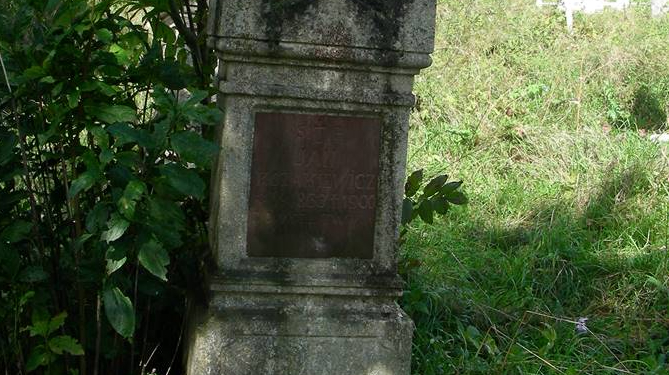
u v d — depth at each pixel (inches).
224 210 145.7
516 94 325.1
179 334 162.7
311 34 142.2
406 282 187.6
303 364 148.8
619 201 252.7
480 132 292.8
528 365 165.3
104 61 134.6
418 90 318.7
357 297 151.0
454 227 236.7
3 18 133.6
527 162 283.4
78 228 138.0
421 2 144.7
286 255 148.1
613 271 215.6
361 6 143.3
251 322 146.6
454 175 269.9
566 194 259.4
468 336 165.6
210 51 164.7
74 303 145.3
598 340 178.7
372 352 150.6
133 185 126.5
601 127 309.0
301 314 148.3
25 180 144.3
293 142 146.1
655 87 343.9
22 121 138.8
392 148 148.6
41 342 141.0
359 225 149.7
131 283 140.5
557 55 369.1
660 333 186.7
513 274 209.0
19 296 134.9
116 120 133.6
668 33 417.1
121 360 152.9
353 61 144.3
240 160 145.0
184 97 191.8
